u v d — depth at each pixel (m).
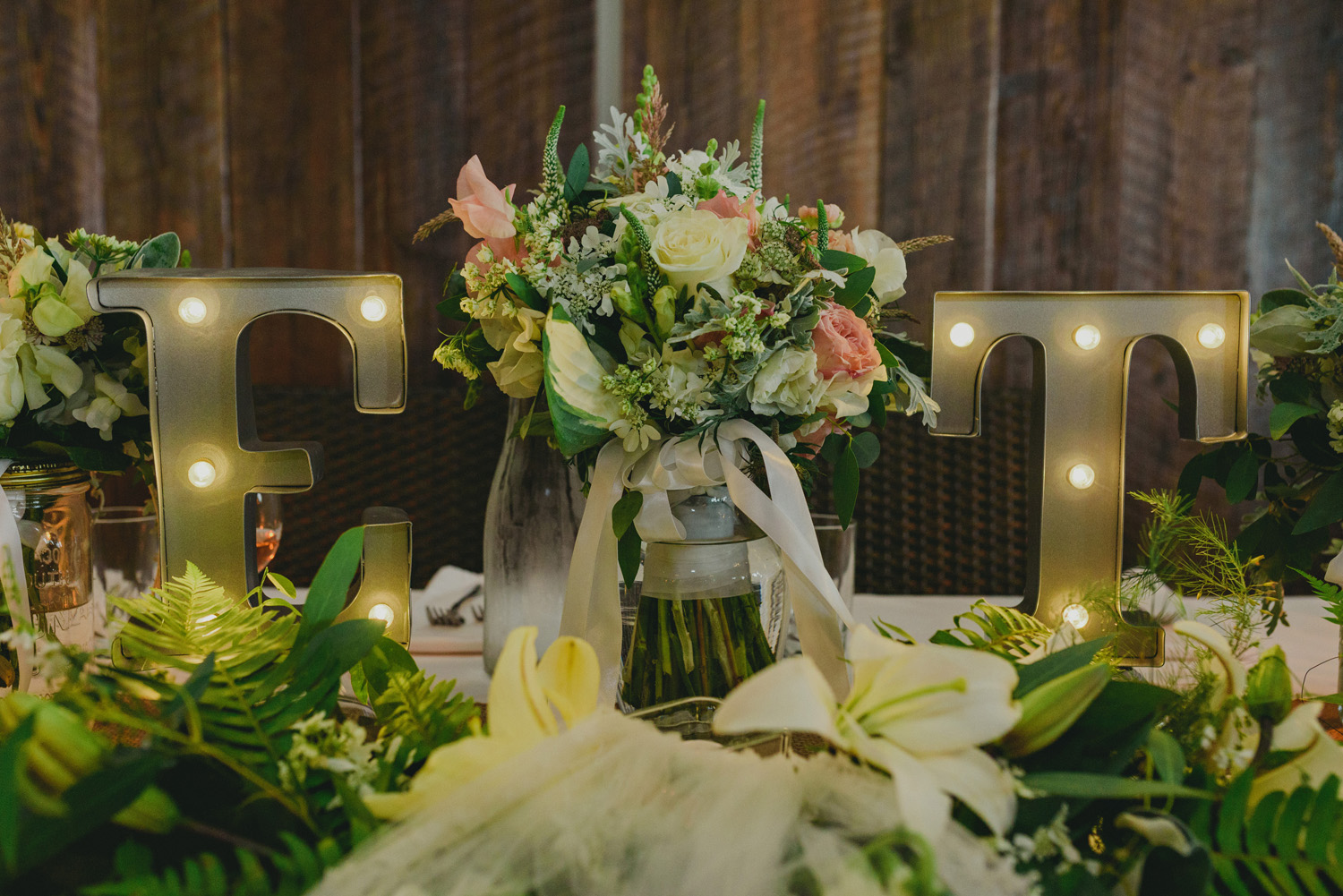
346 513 1.46
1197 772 0.44
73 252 0.87
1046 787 0.39
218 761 0.43
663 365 0.65
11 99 1.58
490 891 0.36
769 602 0.79
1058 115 1.67
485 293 0.68
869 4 1.64
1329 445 0.85
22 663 0.70
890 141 1.68
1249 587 0.68
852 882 0.34
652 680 0.72
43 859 0.34
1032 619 0.62
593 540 0.70
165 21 1.59
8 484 0.79
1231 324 0.83
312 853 0.37
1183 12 1.65
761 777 0.40
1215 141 1.68
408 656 0.56
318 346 1.65
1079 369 0.84
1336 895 0.39
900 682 0.40
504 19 1.62
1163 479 1.71
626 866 0.37
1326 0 1.66
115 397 0.83
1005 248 1.70
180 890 0.34
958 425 0.84
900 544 1.46
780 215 0.72
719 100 1.66
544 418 0.73
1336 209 1.69
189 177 1.63
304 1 1.60
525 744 0.40
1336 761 0.43
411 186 1.65
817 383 0.65
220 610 0.51
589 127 1.65
